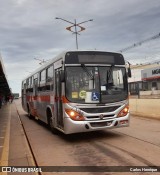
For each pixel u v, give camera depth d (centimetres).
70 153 879
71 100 994
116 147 922
